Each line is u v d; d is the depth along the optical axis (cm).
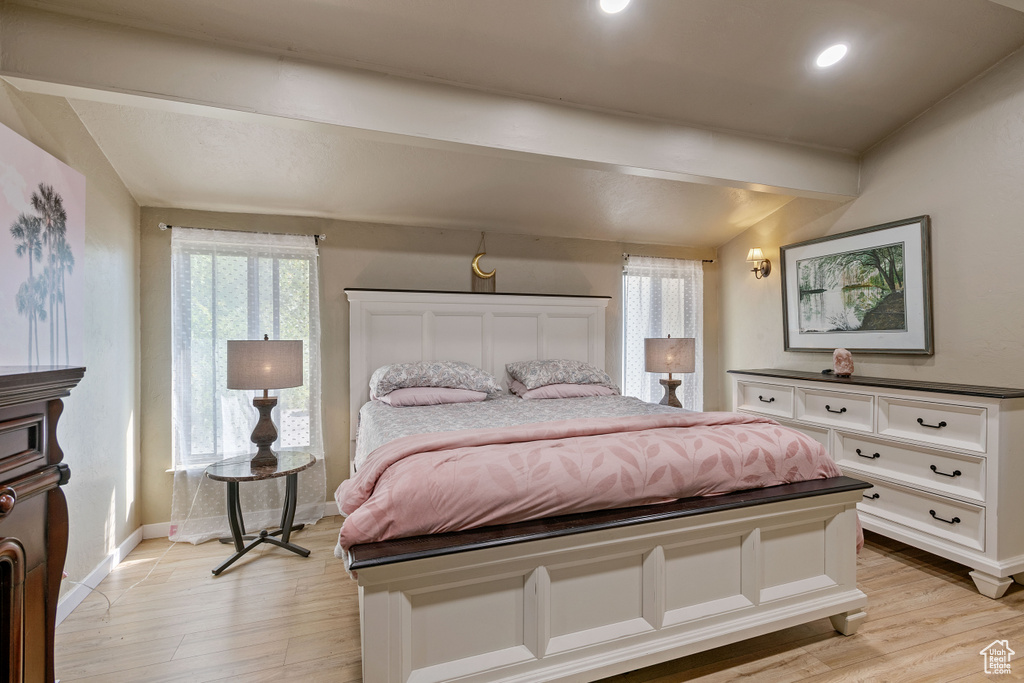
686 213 362
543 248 376
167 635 182
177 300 282
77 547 206
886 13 200
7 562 91
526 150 230
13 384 89
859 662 166
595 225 368
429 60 204
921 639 179
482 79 217
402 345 329
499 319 353
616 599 151
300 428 307
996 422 206
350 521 129
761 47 212
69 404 201
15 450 96
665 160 258
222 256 291
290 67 193
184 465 282
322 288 319
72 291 201
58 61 167
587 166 251
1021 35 220
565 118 238
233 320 293
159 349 285
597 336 379
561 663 142
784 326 356
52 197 187
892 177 287
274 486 299
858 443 269
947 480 225
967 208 250
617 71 220
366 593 123
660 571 152
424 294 333
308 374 309
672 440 167
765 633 164
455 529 136
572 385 320
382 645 125
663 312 408
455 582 132
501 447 157
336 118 199
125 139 231
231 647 174
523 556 135
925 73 239
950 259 258
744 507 158
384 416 241
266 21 179
